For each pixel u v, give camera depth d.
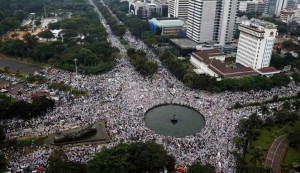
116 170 165.00
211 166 171.88
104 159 168.88
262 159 195.50
